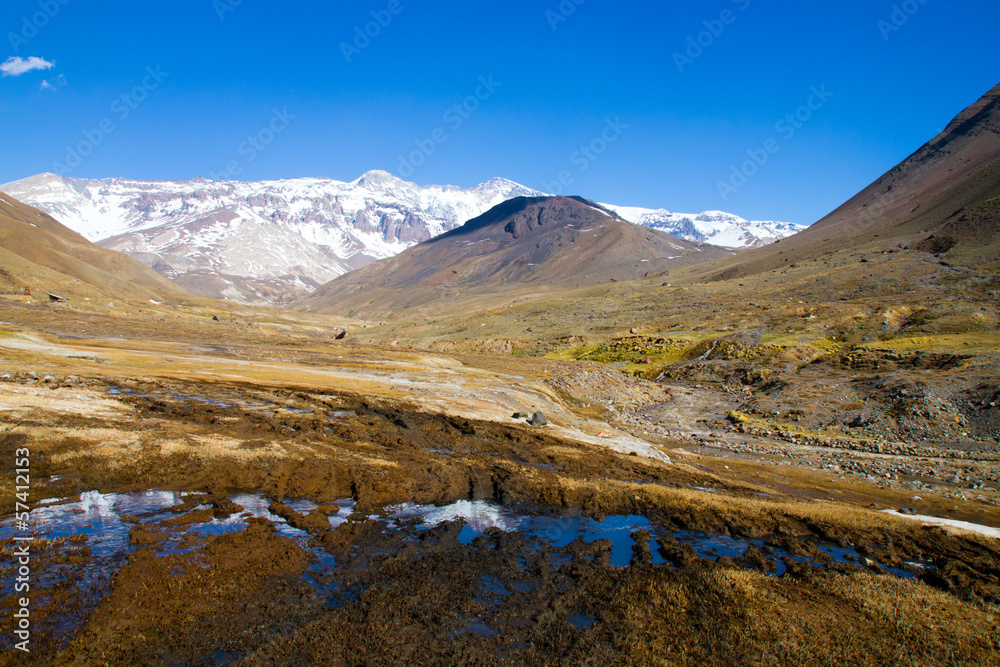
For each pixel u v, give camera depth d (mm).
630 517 26609
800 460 47312
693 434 57688
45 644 14039
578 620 17625
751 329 115500
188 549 19219
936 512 33531
